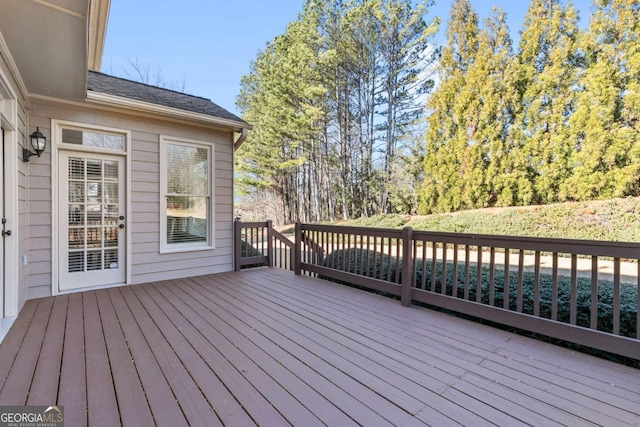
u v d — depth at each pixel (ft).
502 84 31.96
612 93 25.26
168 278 15.48
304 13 42.34
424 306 11.52
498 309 9.11
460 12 35.99
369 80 43.60
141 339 8.36
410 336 8.61
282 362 7.09
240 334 8.71
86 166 13.44
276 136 45.75
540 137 29.35
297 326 9.31
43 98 12.16
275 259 19.76
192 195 16.39
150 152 14.96
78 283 13.26
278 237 18.71
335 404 5.54
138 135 14.60
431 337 8.55
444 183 35.78
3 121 9.05
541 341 8.39
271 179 54.29
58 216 12.79
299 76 42.47
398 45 40.96
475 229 26.50
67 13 7.02
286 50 45.93
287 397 5.74
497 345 8.07
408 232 11.20
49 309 10.80
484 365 7.01
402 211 42.01
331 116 46.39
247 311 10.69
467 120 34.24
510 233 24.59
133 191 14.46
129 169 14.33
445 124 36.09
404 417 5.18
